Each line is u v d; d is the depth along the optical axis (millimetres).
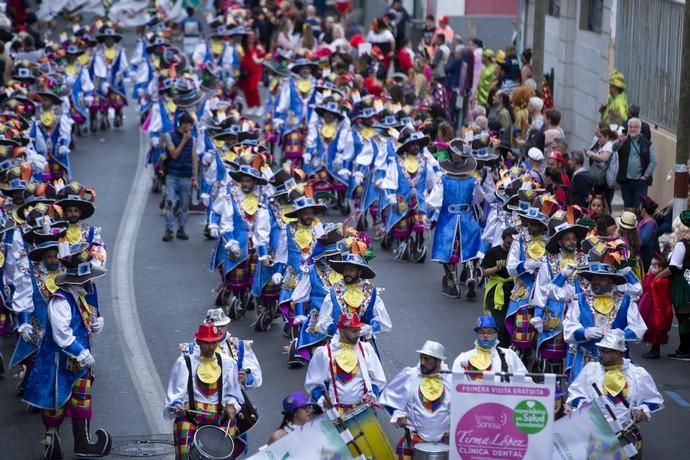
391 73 105875
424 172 61906
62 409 38281
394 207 61938
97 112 98500
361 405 35219
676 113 69812
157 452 38844
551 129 65125
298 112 78812
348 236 42406
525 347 45219
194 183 65625
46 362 38156
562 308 42906
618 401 35500
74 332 38375
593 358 39375
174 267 61094
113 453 38781
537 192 47750
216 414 34656
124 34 144125
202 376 34656
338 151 69250
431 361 34438
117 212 72375
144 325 51875
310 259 43719
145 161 86812
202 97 73375
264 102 108188
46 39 123000
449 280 56594
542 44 81312
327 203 71312
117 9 146375
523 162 63719
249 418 35656
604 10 80375
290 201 49562
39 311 41156
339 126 69812
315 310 42406
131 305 54594
